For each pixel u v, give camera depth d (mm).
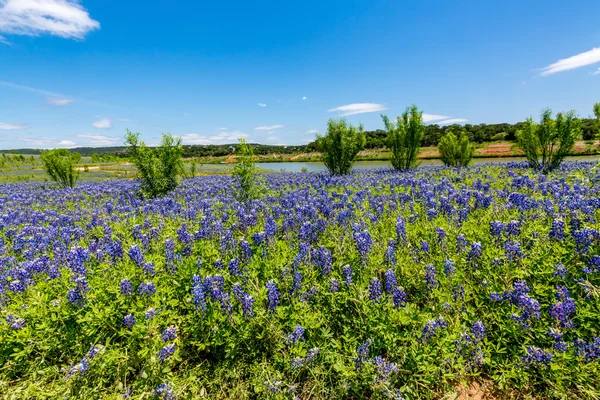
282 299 5008
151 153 17906
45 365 4262
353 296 4801
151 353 4020
